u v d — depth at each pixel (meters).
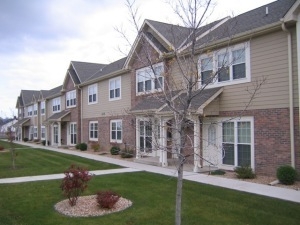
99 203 8.95
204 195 10.28
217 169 15.16
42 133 46.84
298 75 11.41
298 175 12.12
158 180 12.95
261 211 8.50
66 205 9.31
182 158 5.95
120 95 24.53
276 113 12.95
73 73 34.28
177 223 5.90
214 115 15.40
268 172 13.26
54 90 44.53
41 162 20.55
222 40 13.05
